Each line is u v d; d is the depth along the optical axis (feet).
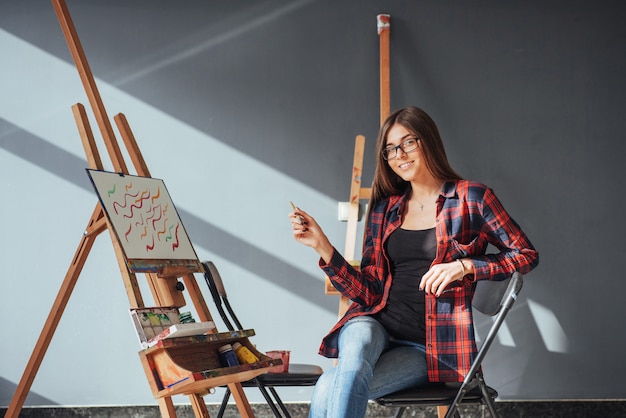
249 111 11.69
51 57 11.85
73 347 11.55
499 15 11.63
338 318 11.36
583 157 11.46
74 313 11.59
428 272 6.83
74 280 8.60
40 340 8.63
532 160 11.48
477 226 7.31
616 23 11.57
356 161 10.91
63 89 11.83
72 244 11.68
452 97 11.58
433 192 7.59
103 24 11.84
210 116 11.71
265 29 11.76
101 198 7.58
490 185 11.49
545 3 11.63
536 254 7.16
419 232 7.34
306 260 11.53
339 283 7.29
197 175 11.66
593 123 11.50
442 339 6.98
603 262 11.34
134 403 11.46
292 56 11.71
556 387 11.24
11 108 11.84
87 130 8.34
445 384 6.97
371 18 11.68
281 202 11.59
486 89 11.57
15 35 11.91
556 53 11.58
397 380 6.71
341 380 6.19
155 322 7.19
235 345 7.57
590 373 11.23
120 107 11.75
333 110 11.64
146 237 7.82
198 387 6.82
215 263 11.55
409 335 7.14
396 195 7.84
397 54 11.63
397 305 7.24
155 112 11.73
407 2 11.68
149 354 6.79
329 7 11.73
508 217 7.25
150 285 8.09
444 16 11.64
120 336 11.53
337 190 11.55
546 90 11.55
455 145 11.53
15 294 11.64
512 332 11.32
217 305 8.34
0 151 11.81
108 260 11.62
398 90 11.60
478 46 11.61
